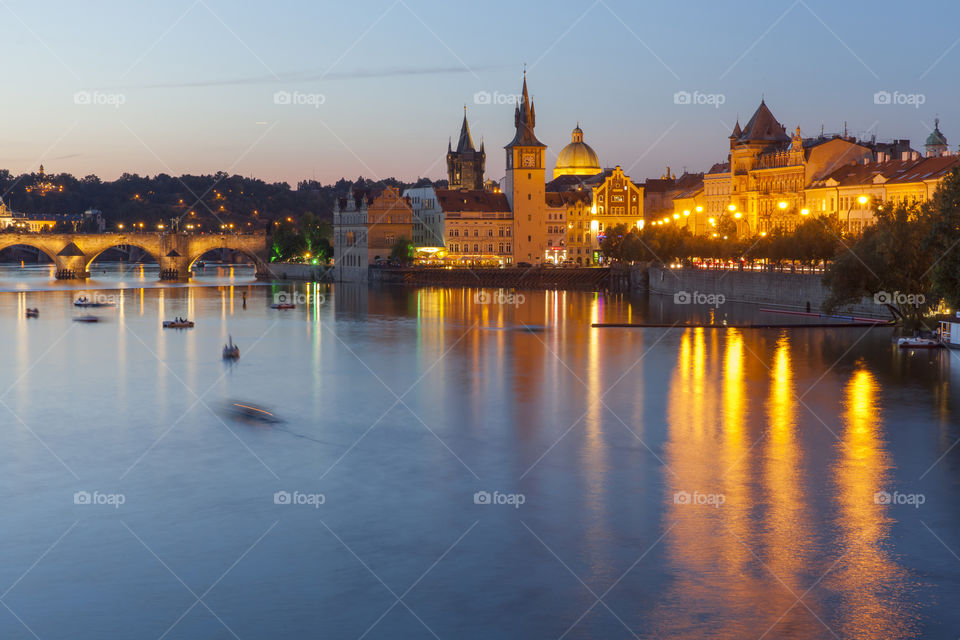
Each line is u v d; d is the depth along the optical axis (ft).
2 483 230.68
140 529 199.21
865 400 313.73
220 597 168.86
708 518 202.39
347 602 166.81
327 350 468.34
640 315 644.69
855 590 168.76
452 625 158.81
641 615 161.17
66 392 348.38
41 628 158.81
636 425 284.41
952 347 424.46
